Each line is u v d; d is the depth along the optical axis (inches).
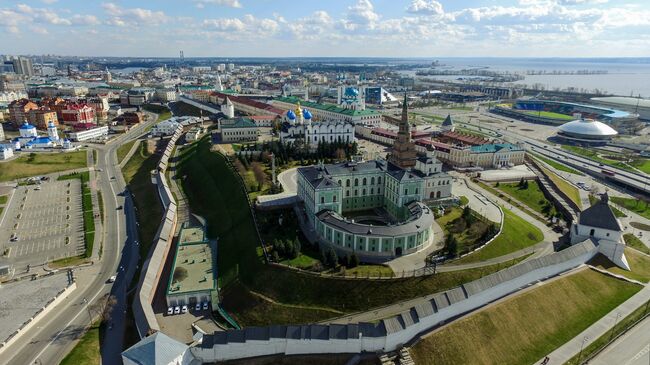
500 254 5812.0
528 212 7608.3
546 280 5098.4
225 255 6441.9
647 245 6776.6
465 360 4055.1
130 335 4837.6
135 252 6934.1
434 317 4301.2
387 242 5674.2
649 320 4571.9
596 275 5329.7
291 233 6496.1
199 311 5315.0
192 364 4124.0
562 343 4288.9
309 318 4938.5
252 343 4141.2
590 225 5949.8
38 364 4475.9
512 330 4370.1
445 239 6200.8
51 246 7180.1
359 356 4072.3
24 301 5600.4
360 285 5128.0
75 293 5812.0
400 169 7229.3
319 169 7249.0
